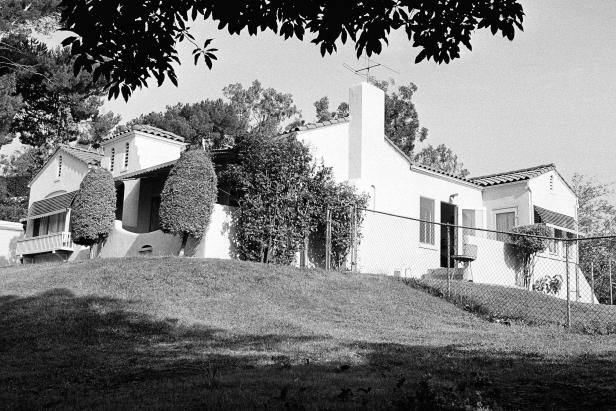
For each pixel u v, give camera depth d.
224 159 19.38
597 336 11.75
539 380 6.98
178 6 6.98
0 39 32.91
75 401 6.32
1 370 8.25
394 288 15.49
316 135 20.19
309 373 7.33
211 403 5.86
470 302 14.91
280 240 17.39
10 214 41.53
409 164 22.64
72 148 30.39
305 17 7.21
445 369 7.68
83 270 15.06
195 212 16.91
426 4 7.24
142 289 13.33
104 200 21.27
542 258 23.88
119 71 7.20
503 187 25.00
